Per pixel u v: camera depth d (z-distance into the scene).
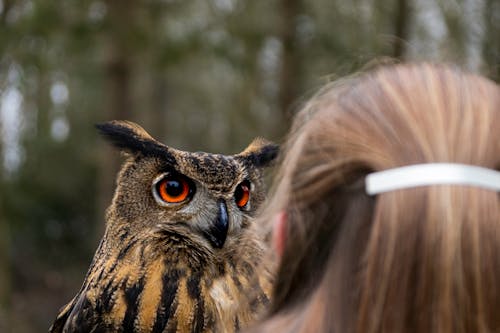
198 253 4.28
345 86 2.01
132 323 4.15
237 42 14.27
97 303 4.21
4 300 15.03
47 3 12.82
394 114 1.77
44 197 20.94
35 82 17.44
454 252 1.62
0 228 15.71
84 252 21.52
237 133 18.41
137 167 4.36
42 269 20.27
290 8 13.91
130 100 14.02
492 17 11.64
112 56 13.77
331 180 1.84
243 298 4.08
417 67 1.90
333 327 1.80
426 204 1.65
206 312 4.18
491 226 1.63
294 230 1.93
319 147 1.89
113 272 4.26
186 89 24.12
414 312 1.65
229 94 18.05
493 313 1.63
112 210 4.42
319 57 14.16
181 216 4.29
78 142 22.38
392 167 1.72
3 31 12.77
